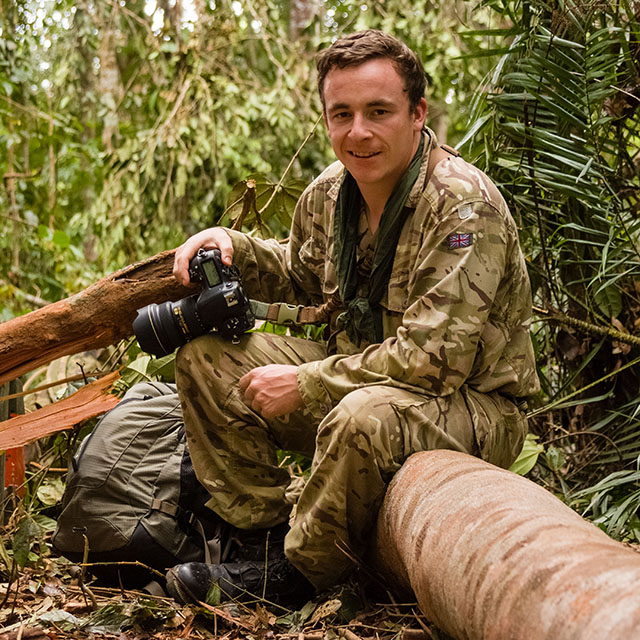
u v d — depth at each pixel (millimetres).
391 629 1771
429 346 1819
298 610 2000
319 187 2203
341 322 2084
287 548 1921
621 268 2830
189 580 1934
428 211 1925
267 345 2162
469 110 3104
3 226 6004
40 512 2736
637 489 2646
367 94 1889
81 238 7461
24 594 2049
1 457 2471
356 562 1893
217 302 2061
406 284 1973
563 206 2906
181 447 2197
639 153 3012
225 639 1829
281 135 5418
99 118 6695
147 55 5660
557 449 2750
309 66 5508
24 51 5855
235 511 2072
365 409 1785
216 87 5246
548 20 2828
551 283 2867
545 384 3018
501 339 1968
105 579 2164
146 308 2133
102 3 5805
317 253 2232
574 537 1256
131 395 2354
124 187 5320
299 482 2262
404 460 1814
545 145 2721
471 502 1467
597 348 2797
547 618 1130
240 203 3020
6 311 4980
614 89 2658
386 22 5180
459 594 1346
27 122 6090
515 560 1258
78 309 2271
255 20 5777
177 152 5027
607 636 1025
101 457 2158
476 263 1846
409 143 1966
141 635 1829
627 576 1097
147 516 2111
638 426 2713
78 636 1790
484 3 3002
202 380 2090
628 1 2826
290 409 1954
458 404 1890
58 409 2172
